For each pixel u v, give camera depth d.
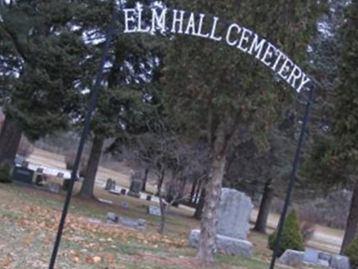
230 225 15.89
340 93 20.80
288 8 10.29
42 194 24.84
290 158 29.06
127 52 24.97
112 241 13.30
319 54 24.64
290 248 19.12
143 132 24.42
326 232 53.19
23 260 9.57
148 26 9.73
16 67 27.23
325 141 21.58
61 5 25.02
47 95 24.86
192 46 10.47
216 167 11.33
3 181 26.47
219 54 10.14
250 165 30.88
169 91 11.39
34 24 25.75
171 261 11.33
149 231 19.17
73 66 24.28
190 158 21.17
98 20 24.52
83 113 24.28
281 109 11.06
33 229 13.05
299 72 8.88
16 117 25.14
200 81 10.58
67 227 14.77
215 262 11.90
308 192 30.09
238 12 10.18
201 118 11.48
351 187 25.52
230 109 10.64
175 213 36.25
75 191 30.12
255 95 10.41
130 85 25.06
